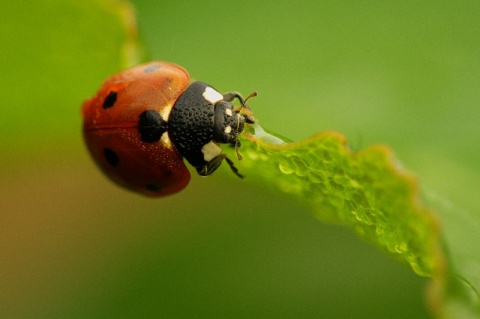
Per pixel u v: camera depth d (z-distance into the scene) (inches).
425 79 2.9
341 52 3.0
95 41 2.8
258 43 3.0
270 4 3.0
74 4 2.7
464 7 3.0
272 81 3.0
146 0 3.0
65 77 2.9
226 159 2.9
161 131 2.9
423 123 2.9
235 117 2.9
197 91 2.9
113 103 2.9
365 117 2.9
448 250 2.5
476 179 2.9
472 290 2.5
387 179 2.5
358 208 2.7
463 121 2.9
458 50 3.0
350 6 3.0
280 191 2.8
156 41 3.0
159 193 3.0
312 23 3.0
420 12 3.0
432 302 2.5
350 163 2.6
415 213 2.5
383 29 3.0
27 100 2.9
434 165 2.9
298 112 2.9
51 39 2.8
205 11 3.0
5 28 2.8
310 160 2.6
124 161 2.9
